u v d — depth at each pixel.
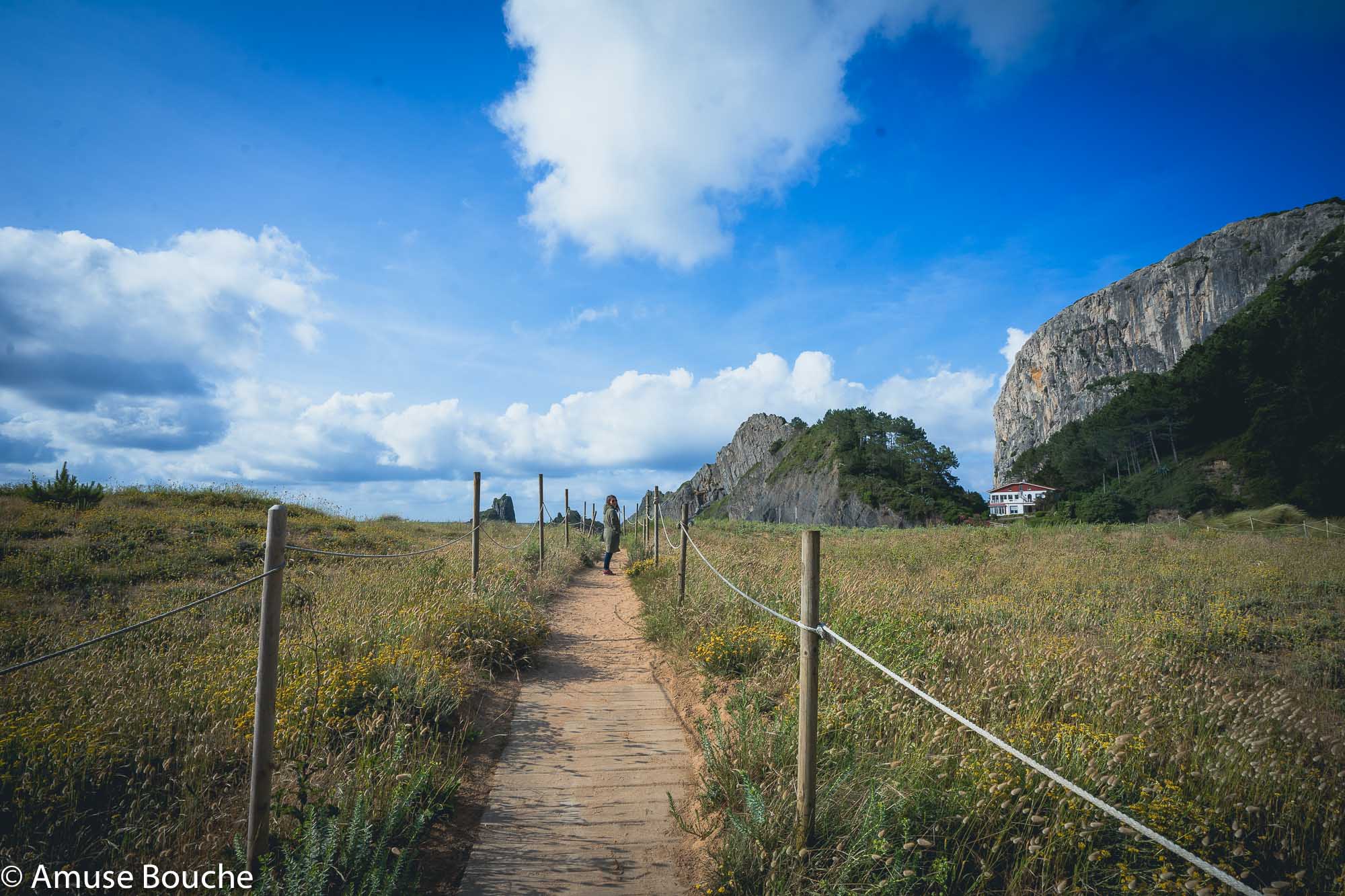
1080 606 9.57
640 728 5.37
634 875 3.31
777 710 4.89
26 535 11.48
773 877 2.95
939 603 9.68
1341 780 3.73
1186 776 3.75
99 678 4.96
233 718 4.29
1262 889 2.89
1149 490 64.69
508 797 4.14
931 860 3.01
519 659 7.13
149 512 14.77
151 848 3.11
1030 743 3.79
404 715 4.73
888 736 4.21
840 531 32.22
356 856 2.90
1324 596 10.55
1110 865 3.02
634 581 13.18
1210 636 7.86
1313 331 67.25
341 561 11.59
